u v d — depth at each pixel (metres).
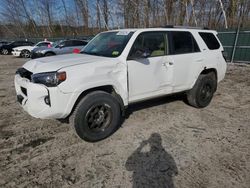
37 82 3.12
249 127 4.19
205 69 5.00
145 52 3.74
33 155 3.28
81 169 2.96
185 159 3.16
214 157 3.21
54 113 3.13
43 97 3.07
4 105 5.50
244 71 10.49
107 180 2.74
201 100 5.07
